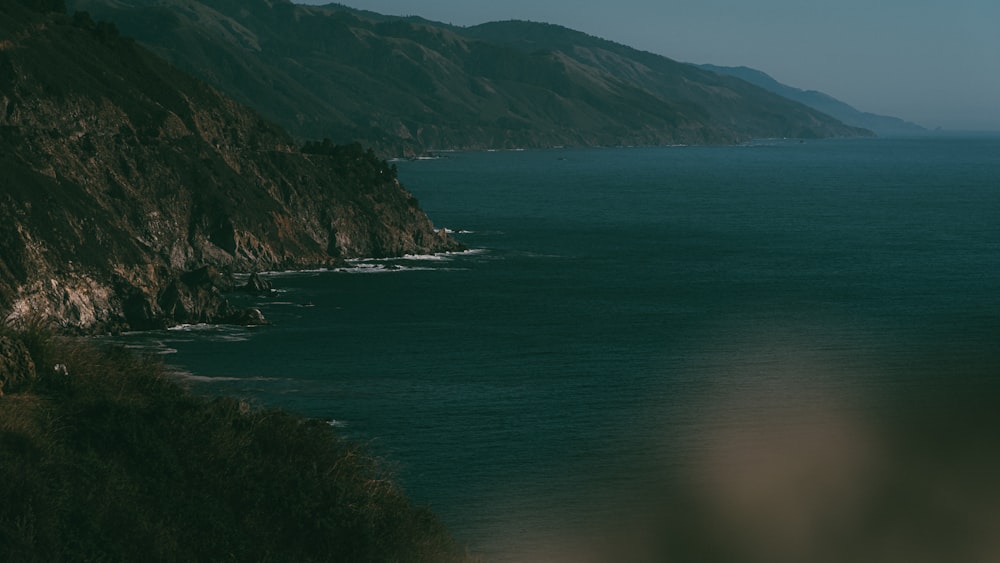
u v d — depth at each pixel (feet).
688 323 321.11
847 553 131.95
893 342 292.61
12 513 47.03
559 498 154.81
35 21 399.85
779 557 129.08
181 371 230.48
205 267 313.12
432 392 222.48
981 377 245.86
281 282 373.81
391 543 63.77
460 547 71.87
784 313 343.26
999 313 345.51
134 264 300.40
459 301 350.64
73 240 290.35
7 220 280.10
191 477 59.36
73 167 353.31
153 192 374.22
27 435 52.65
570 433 192.75
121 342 263.49
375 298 349.20
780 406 215.92
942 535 136.98
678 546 134.31
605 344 284.00
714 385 235.81
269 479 62.95
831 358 269.03
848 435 191.01
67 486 50.52
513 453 178.91
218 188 395.55
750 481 163.73
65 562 46.78
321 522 60.90
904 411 211.82
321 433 72.49
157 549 50.83
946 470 168.86
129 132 385.70
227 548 54.80
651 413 208.74
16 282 271.49
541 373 245.45
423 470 167.84
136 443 57.62
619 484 161.68
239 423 67.67
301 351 261.03
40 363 61.31
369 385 226.79
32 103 359.46
